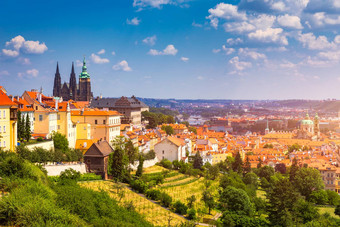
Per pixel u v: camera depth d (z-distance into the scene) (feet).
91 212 396.98
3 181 374.84
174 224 509.35
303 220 642.22
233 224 582.35
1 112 488.85
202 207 633.61
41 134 643.04
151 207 552.41
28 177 402.31
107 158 621.72
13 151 510.17
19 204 326.03
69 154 621.72
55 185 462.60
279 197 627.87
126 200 544.62
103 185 569.64
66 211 361.92
